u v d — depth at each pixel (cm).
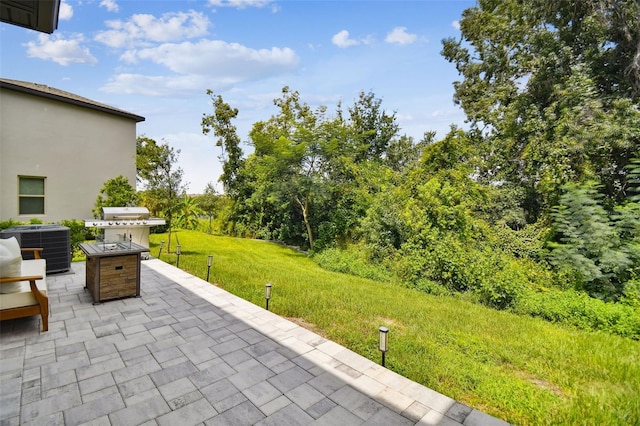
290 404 261
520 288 722
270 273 823
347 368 324
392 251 1073
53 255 650
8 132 862
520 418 269
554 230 916
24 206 898
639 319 529
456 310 609
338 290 691
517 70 1272
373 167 1606
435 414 255
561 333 509
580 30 1053
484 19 1334
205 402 259
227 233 2027
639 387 332
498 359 393
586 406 288
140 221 786
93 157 1020
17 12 202
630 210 802
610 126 845
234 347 361
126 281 517
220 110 1914
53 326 400
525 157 1095
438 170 1193
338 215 1492
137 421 233
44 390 266
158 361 323
